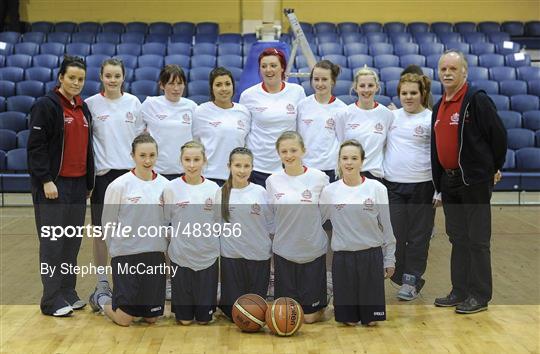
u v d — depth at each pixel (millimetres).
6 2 10109
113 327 3627
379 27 10312
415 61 9031
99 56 8852
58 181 3828
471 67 8867
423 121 4129
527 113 7988
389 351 3254
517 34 10352
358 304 3633
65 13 10703
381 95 8297
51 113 3777
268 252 3719
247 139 4250
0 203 7281
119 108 4035
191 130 4199
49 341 3398
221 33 10758
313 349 3281
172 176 4164
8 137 7641
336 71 4172
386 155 4215
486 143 3807
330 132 4168
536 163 7555
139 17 10727
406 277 4113
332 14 10766
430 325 3652
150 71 8570
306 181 3658
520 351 3242
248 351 3250
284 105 4188
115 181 3658
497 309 3910
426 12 10812
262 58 4176
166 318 3801
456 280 4000
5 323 3682
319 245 3662
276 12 10508
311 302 3678
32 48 9258
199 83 8320
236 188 3670
